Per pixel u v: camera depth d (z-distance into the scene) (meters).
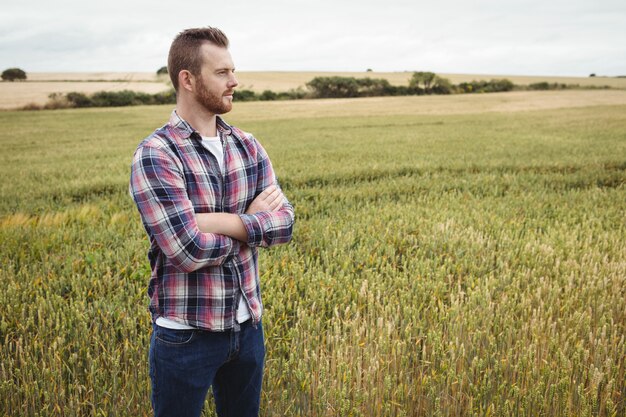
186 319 1.90
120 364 3.20
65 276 4.83
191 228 1.82
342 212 7.77
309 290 4.21
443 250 5.65
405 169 12.58
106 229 6.75
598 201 8.42
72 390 2.95
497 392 2.78
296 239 6.19
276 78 96.06
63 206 8.90
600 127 26.62
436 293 4.20
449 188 9.84
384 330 3.38
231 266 1.96
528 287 4.18
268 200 2.11
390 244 5.73
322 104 56.19
